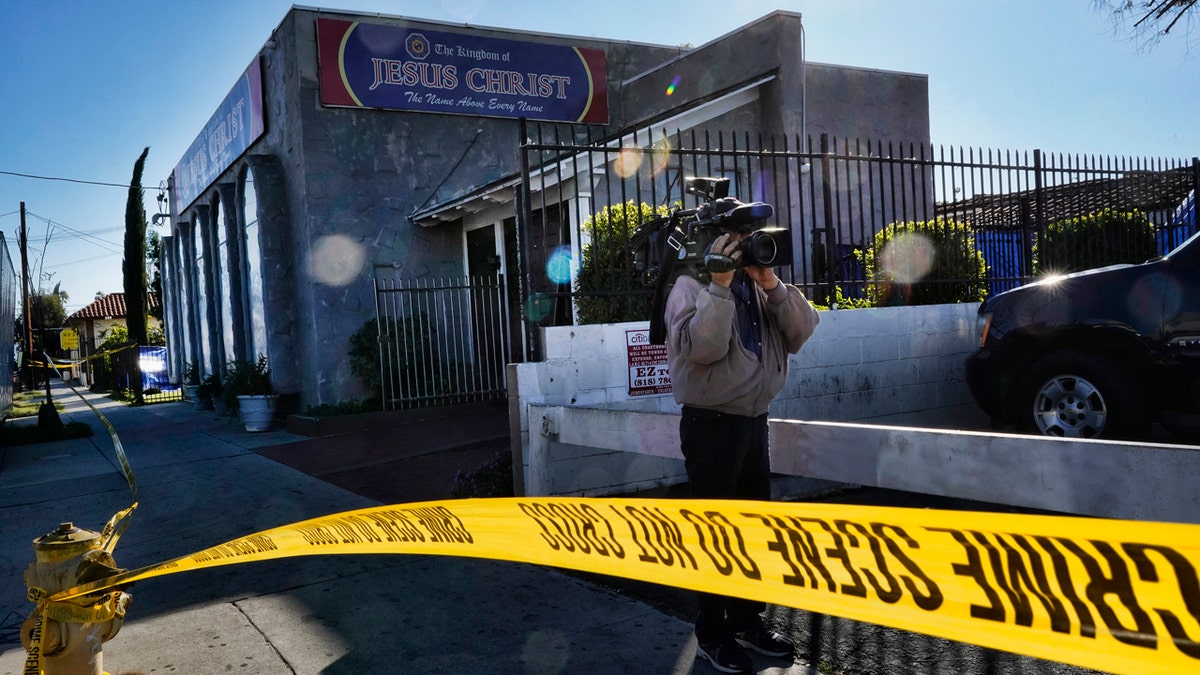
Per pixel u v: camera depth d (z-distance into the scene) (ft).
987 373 18.19
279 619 11.84
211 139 50.52
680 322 9.13
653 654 10.03
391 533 5.88
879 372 21.11
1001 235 24.41
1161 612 2.53
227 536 17.30
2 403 37.91
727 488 9.40
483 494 17.72
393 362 35.88
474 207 34.94
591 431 14.79
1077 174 24.25
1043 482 7.95
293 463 26.84
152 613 12.34
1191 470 6.81
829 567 3.41
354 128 37.11
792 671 9.41
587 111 43.06
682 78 41.14
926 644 9.96
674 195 33.37
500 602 12.17
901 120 44.73
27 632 6.96
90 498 22.58
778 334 9.85
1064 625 2.75
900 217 40.19
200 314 57.52
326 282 36.19
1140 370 15.93
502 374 37.55
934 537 3.06
